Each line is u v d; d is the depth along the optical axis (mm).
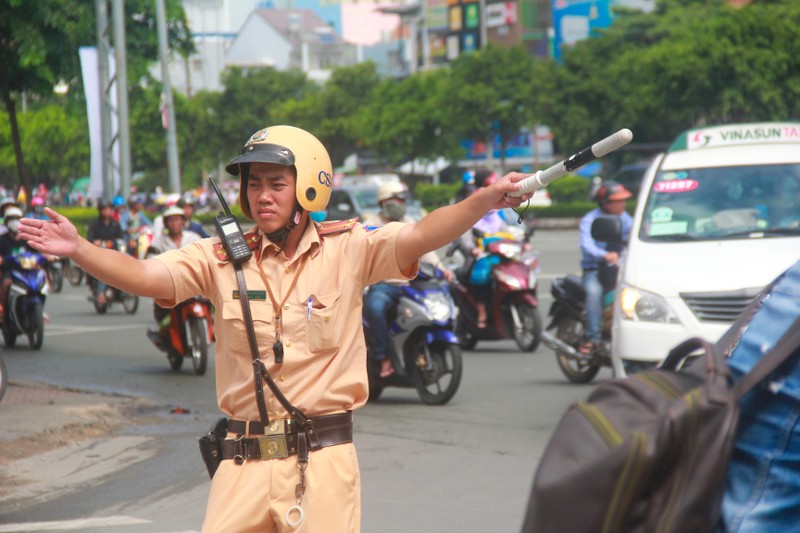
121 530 10742
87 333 28984
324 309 6312
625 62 96500
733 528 3639
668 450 3510
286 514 6176
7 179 119500
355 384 6391
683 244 14812
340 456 6305
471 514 10977
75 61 37438
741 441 3713
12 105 39969
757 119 80188
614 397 3721
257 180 6375
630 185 78625
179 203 26719
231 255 6324
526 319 23500
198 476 13117
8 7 33219
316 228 6488
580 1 146375
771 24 78938
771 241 14523
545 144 133750
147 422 16516
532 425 15523
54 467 13648
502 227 23391
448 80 110125
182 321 21562
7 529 10820
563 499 3545
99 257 6098
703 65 79562
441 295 17172
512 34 157125
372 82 132875
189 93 136625
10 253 25812
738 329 3967
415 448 14164
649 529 3529
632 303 14188
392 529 10484
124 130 37938
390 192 17828
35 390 19500
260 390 6250
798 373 3645
